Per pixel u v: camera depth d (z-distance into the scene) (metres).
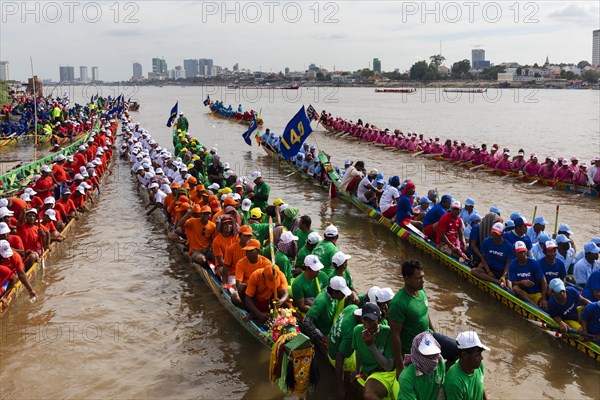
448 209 13.70
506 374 8.55
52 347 9.30
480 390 5.84
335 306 8.29
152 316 10.57
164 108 87.75
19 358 8.94
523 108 87.06
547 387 8.20
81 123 44.22
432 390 5.80
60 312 10.72
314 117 46.69
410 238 14.81
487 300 11.32
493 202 19.88
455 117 66.75
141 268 13.19
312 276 8.77
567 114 72.25
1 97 58.22
